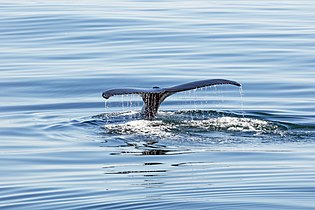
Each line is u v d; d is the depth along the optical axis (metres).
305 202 33.28
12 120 49.25
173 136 43.31
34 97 55.91
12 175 38.41
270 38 75.06
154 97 47.06
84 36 76.25
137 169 38.62
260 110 51.12
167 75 61.69
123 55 68.69
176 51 70.06
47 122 48.47
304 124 46.09
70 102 54.44
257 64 65.25
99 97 55.97
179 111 48.62
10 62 66.44
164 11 89.62
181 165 39.00
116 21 82.75
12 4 95.00
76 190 35.72
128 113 48.69
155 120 45.91
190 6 93.81
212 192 34.88
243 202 33.38
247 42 73.38
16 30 79.12
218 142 42.44
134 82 59.78
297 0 100.25
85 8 91.00
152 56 68.25
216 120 45.69
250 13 88.81
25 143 43.91
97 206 33.38
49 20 83.31
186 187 35.66
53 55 68.94
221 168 38.41
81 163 40.00
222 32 77.62
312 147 41.78
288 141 42.69
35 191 35.75
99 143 43.12
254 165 38.78
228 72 62.62
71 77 61.03
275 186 35.56
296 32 77.75
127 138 43.59
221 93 57.06
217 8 92.31
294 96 55.38
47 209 33.19
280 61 66.12
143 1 97.94
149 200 33.91
